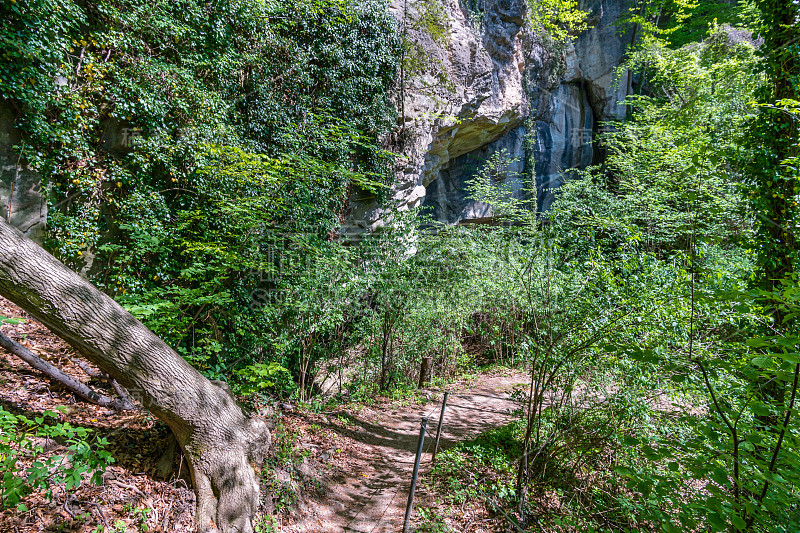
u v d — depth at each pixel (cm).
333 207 1139
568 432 498
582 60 2273
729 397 362
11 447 305
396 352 1016
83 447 320
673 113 1420
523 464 516
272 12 989
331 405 810
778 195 629
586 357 496
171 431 448
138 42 755
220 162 808
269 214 770
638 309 433
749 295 261
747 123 708
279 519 446
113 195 739
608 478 467
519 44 1916
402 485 558
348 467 592
